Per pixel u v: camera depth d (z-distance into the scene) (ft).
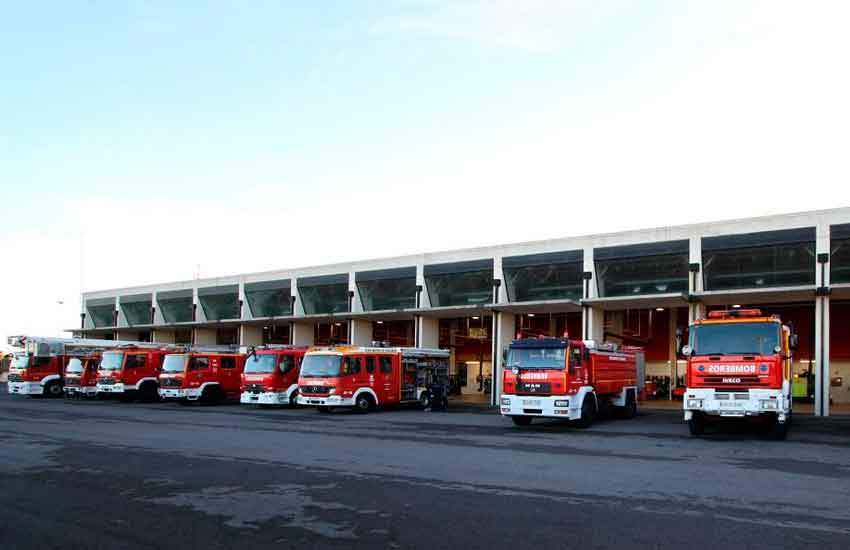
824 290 84.48
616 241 102.99
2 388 171.42
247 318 148.25
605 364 75.05
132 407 101.60
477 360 146.51
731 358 57.57
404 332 149.28
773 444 53.62
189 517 28.02
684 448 50.65
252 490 33.55
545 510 29.12
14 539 24.86
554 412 65.36
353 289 131.64
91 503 30.76
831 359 114.11
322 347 92.02
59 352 130.82
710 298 95.35
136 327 167.94
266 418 80.48
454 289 120.47
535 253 110.32
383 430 65.00
